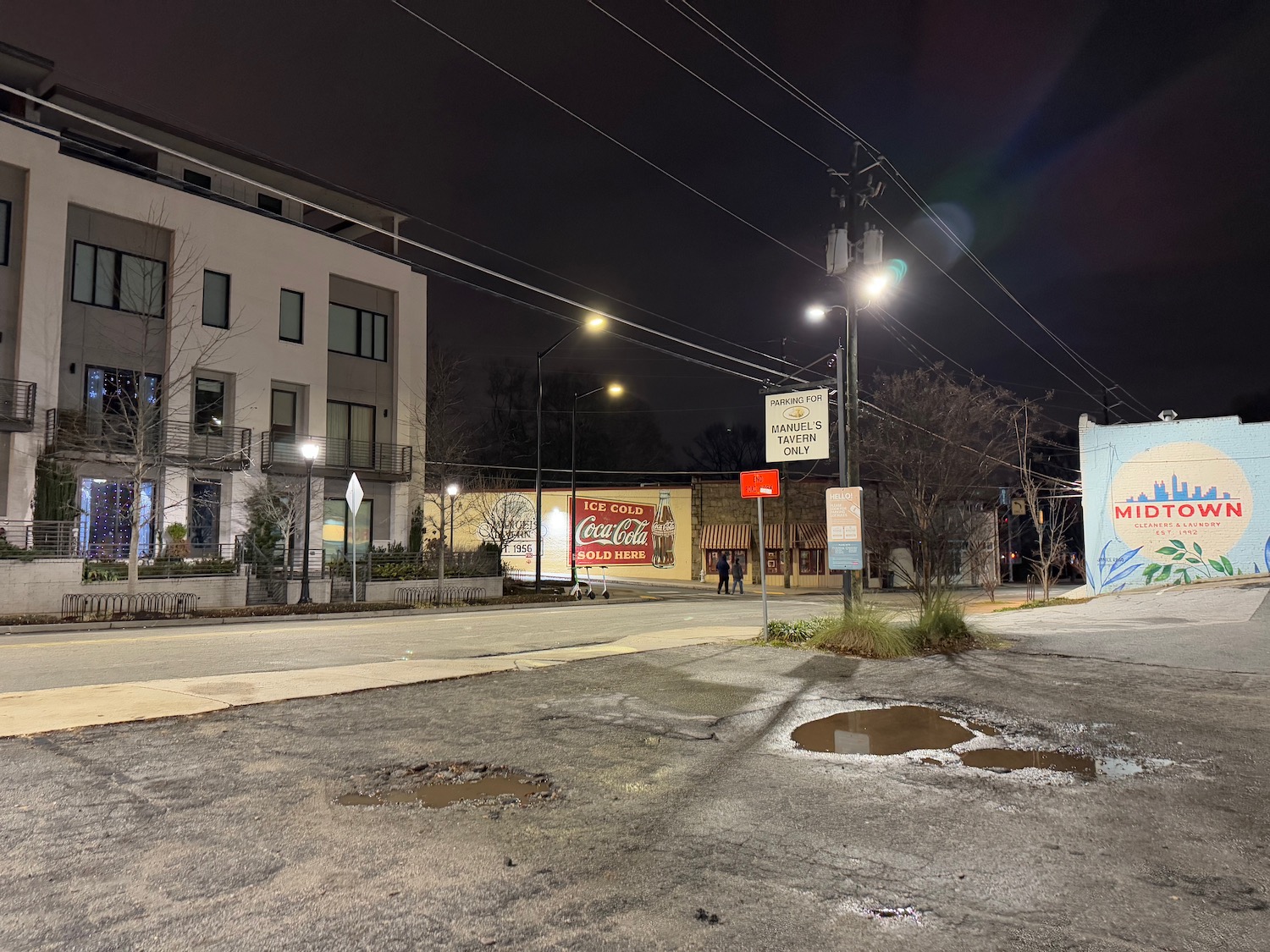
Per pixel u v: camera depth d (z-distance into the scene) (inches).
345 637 605.6
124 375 941.2
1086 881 158.1
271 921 137.7
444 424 1466.5
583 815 195.8
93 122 400.2
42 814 188.7
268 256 1074.7
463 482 1445.6
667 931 136.6
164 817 188.5
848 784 221.6
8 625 683.4
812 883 157.2
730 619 808.9
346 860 165.6
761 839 180.9
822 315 638.5
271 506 992.9
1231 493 902.4
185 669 420.8
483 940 132.3
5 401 836.0
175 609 821.9
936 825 189.8
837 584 1818.4
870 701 332.8
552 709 314.5
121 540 929.5
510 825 188.2
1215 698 328.8
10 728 269.1
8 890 147.8
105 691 335.9
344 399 1182.3
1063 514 1498.5
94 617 743.7
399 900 146.9
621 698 336.8
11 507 839.1
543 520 1943.9
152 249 972.6
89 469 905.5
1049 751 255.0
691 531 1871.3
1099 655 439.8
